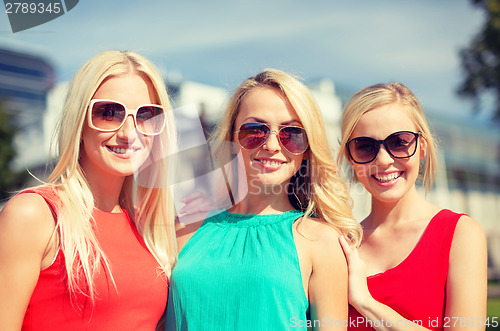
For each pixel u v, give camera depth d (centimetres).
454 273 224
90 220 220
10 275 191
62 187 213
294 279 218
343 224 236
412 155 238
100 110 214
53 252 201
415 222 242
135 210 239
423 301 224
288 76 239
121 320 207
